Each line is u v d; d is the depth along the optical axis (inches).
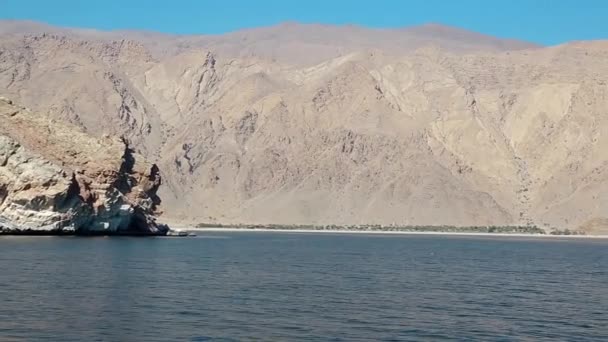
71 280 2603.3
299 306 2214.6
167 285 2605.8
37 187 5036.9
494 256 5290.4
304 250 5413.4
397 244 6909.5
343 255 4894.2
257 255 4589.1
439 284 3006.9
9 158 5049.2
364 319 2021.4
